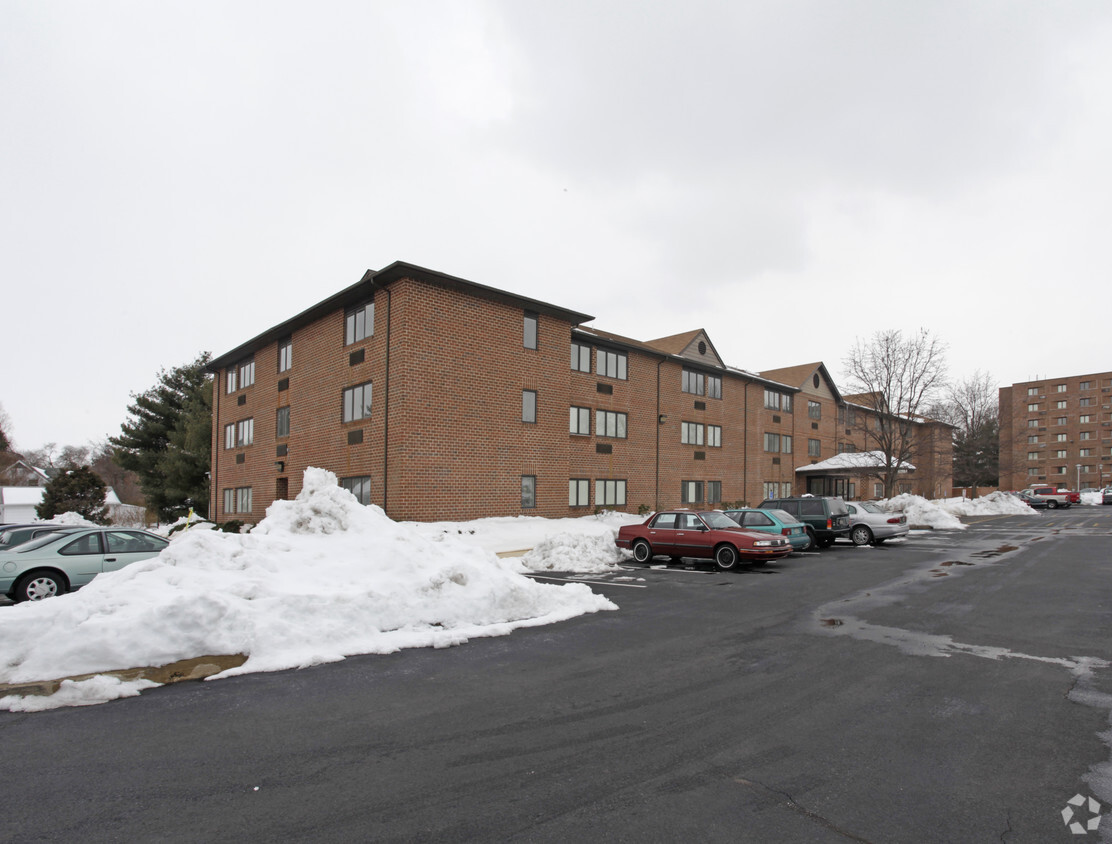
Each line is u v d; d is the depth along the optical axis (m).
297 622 7.74
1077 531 28.25
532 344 25.34
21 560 11.45
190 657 7.00
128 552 12.53
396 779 4.32
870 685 6.45
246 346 31.19
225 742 4.96
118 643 6.69
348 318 24.27
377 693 6.15
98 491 34.84
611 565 16.44
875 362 38.84
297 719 5.46
